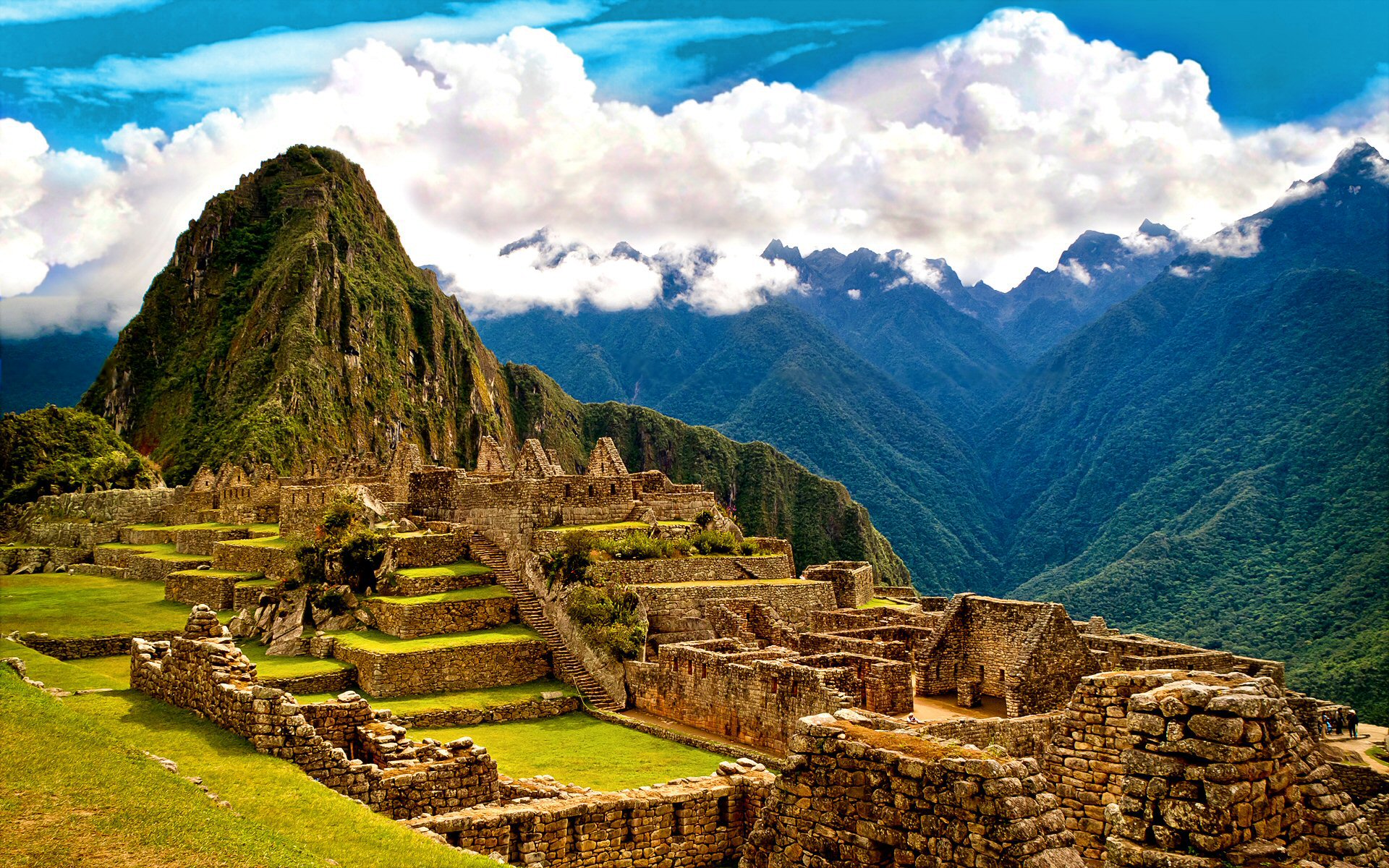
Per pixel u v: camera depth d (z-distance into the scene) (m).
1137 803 12.50
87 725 19.92
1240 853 11.63
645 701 42.31
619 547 53.88
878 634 43.72
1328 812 12.65
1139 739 12.71
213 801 17.14
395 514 63.41
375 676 43.28
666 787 21.59
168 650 25.12
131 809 15.96
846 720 15.76
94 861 14.20
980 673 38.91
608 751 35.12
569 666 46.47
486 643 46.09
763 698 34.94
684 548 56.16
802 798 15.14
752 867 15.71
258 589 55.97
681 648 40.47
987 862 12.62
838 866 14.41
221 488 101.94
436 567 55.59
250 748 20.50
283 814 17.50
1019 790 12.91
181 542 77.31
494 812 19.34
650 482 69.38
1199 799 11.96
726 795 21.12
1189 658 35.75
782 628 45.59
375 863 16.05
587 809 19.83
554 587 50.25
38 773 16.75
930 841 13.31
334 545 53.84
